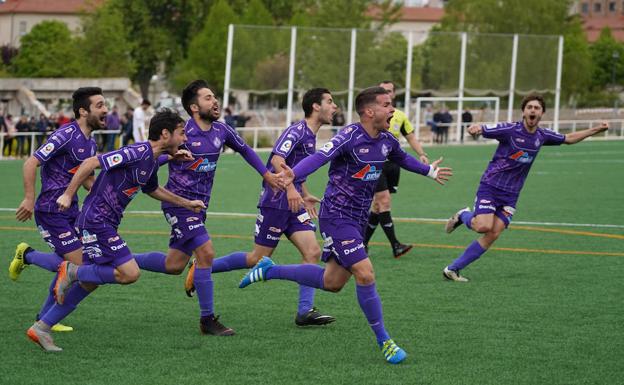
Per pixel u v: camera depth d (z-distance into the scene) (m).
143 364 12.34
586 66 120.06
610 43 137.75
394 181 21.19
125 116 63.44
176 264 14.67
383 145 13.11
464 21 124.50
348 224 12.98
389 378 11.70
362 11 124.75
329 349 13.12
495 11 121.19
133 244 23.00
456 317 15.09
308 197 14.78
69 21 155.25
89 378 11.70
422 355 12.78
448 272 18.36
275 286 17.72
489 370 12.05
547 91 72.56
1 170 47.56
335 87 66.44
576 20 129.88
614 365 12.27
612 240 23.77
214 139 14.62
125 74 115.12
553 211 30.31
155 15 133.00
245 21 114.88
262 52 64.69
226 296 16.78
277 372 11.95
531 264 20.27
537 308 15.76
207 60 114.38
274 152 15.05
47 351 12.98
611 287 17.62
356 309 15.71
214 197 34.91
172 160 14.38
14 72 118.06
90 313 15.35
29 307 15.80
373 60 67.25
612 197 34.88
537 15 120.50
